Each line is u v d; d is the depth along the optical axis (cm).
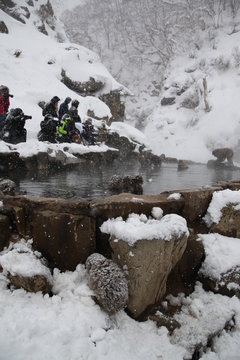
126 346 239
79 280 288
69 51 1858
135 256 270
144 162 1151
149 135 2606
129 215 320
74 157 820
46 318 239
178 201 352
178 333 264
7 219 316
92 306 259
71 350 220
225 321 282
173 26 3762
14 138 804
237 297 315
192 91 2669
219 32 3186
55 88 1533
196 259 338
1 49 1622
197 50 3203
